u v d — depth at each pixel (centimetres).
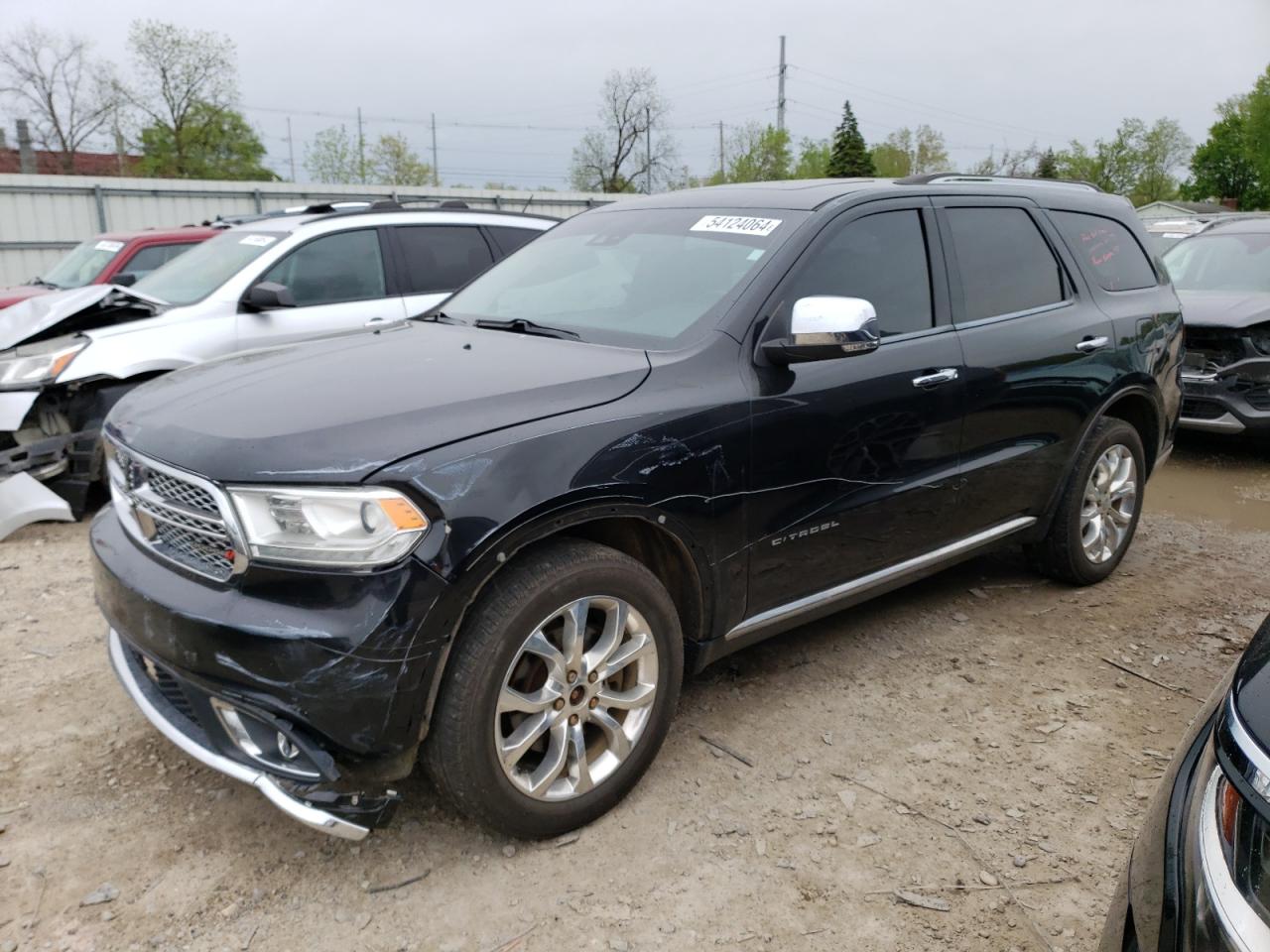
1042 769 312
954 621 424
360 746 230
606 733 275
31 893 248
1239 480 701
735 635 311
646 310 327
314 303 645
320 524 228
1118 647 403
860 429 328
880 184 372
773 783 300
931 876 261
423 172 5388
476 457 240
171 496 254
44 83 4775
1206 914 143
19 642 392
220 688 234
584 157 5672
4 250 1978
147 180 2102
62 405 555
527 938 237
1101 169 6356
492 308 376
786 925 242
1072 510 436
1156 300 475
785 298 316
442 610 231
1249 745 150
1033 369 394
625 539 292
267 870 259
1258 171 4431
